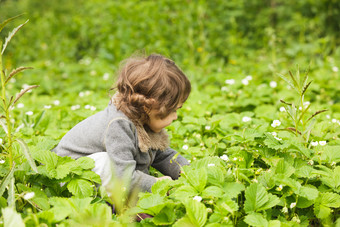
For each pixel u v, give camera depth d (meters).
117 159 1.93
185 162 2.38
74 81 5.45
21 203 1.82
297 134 2.26
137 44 6.40
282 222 1.69
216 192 1.72
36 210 1.80
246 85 4.20
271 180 1.90
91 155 2.03
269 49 6.49
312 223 2.01
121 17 7.00
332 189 1.97
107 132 1.99
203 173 1.78
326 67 5.22
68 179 1.92
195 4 6.48
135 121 2.04
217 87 4.47
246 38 6.82
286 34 6.95
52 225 1.60
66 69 5.95
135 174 1.96
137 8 6.82
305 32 6.88
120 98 2.06
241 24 7.24
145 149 2.07
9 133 1.76
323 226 1.83
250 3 7.39
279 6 7.43
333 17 6.93
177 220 1.71
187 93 2.13
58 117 3.35
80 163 1.95
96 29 7.24
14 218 1.45
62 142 2.18
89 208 1.61
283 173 1.95
